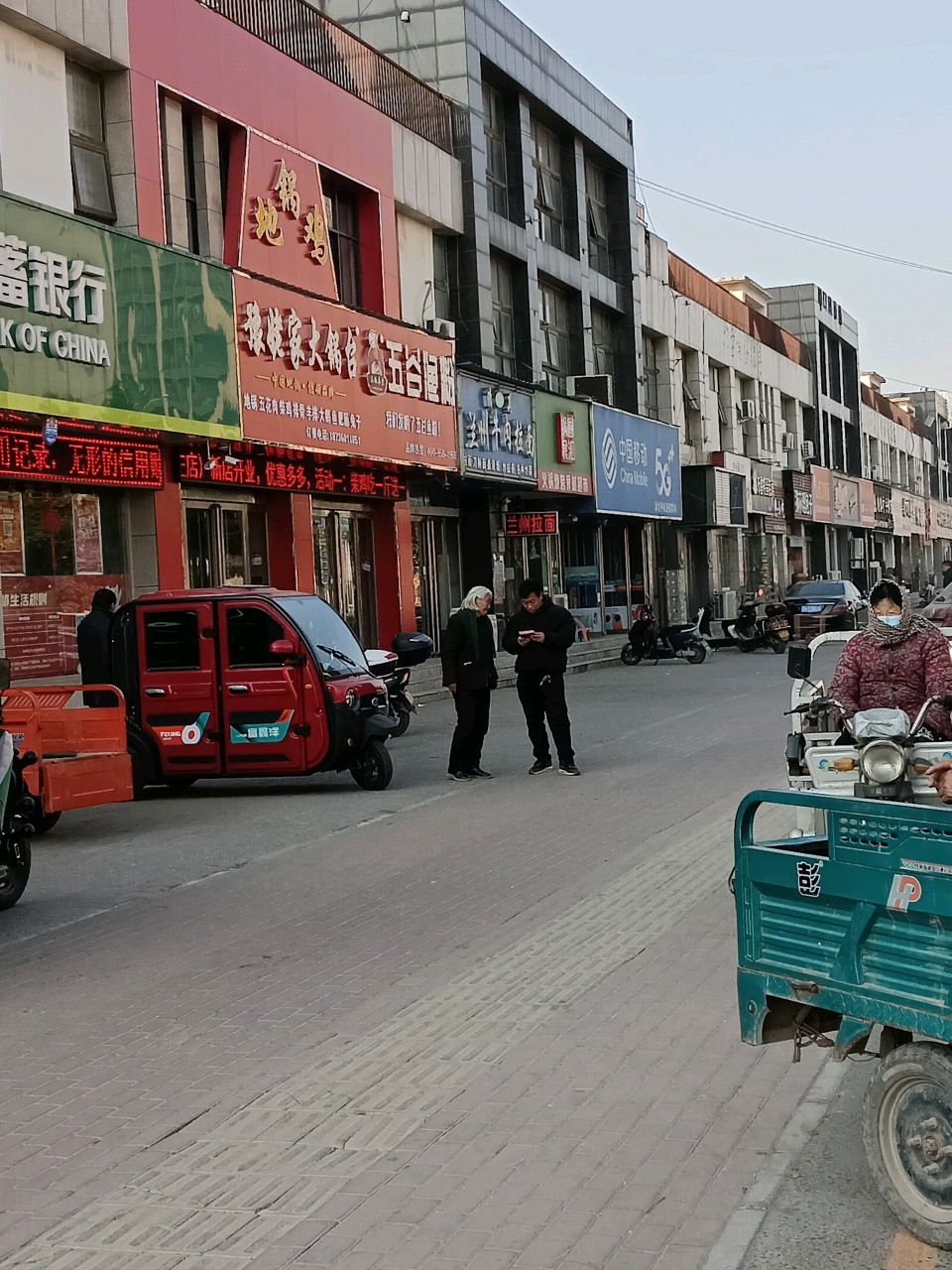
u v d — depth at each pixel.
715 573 49.06
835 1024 4.75
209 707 13.94
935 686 7.00
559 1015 6.38
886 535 83.81
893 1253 4.02
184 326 18.09
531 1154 4.81
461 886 9.22
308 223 22.97
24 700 11.94
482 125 31.00
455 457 26.39
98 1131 5.22
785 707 20.48
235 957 7.69
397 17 30.58
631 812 11.82
